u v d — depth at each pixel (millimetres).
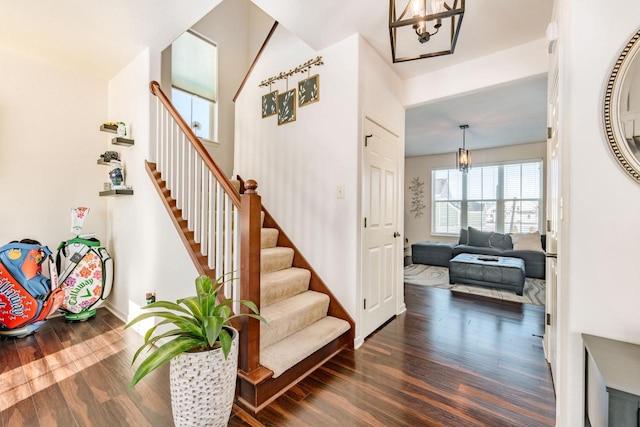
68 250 2744
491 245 5738
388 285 2963
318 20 2215
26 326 2418
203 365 1303
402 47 2604
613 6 1145
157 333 2324
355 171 2385
